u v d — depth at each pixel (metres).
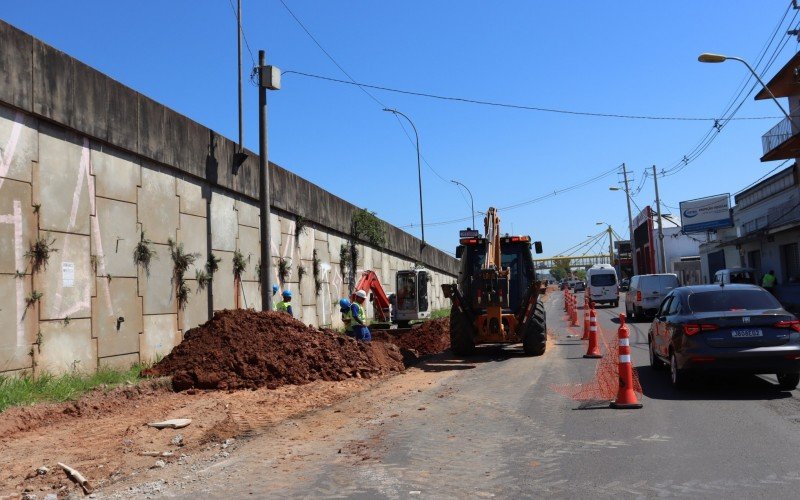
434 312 40.47
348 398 10.62
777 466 5.92
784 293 29.02
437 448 6.98
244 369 11.89
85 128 12.00
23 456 7.16
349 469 6.29
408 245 42.09
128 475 6.45
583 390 10.48
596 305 46.06
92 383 10.67
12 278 10.30
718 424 7.73
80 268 11.86
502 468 6.14
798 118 29.95
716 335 9.72
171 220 14.96
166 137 14.68
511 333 16.08
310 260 24.14
